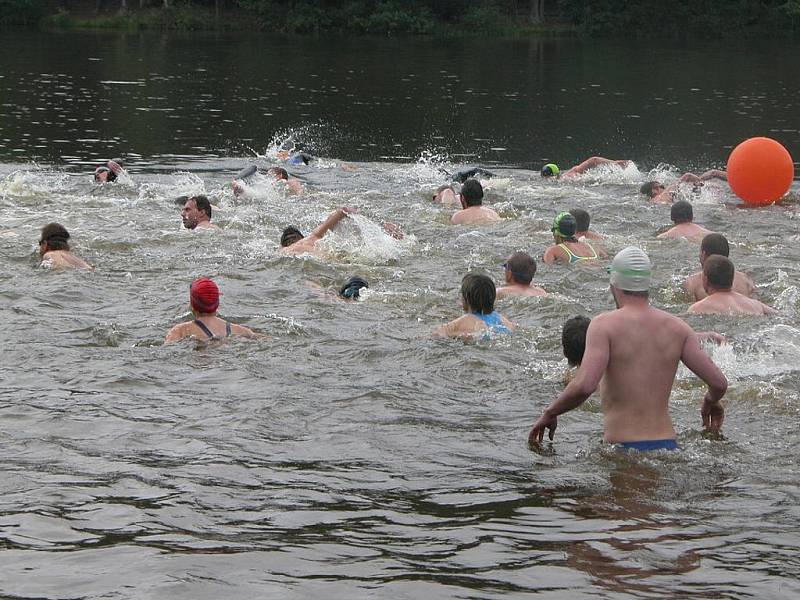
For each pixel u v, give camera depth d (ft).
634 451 30.37
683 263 45.44
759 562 26.73
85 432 31.42
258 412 32.48
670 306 40.63
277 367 35.17
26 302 40.19
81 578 26.21
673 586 26.05
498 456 30.53
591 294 41.93
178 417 32.19
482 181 62.18
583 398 30.14
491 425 32.07
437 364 35.50
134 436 31.24
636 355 30.37
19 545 27.12
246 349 36.40
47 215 52.60
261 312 39.63
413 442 31.14
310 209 55.11
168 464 30.01
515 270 40.78
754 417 32.40
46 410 32.48
